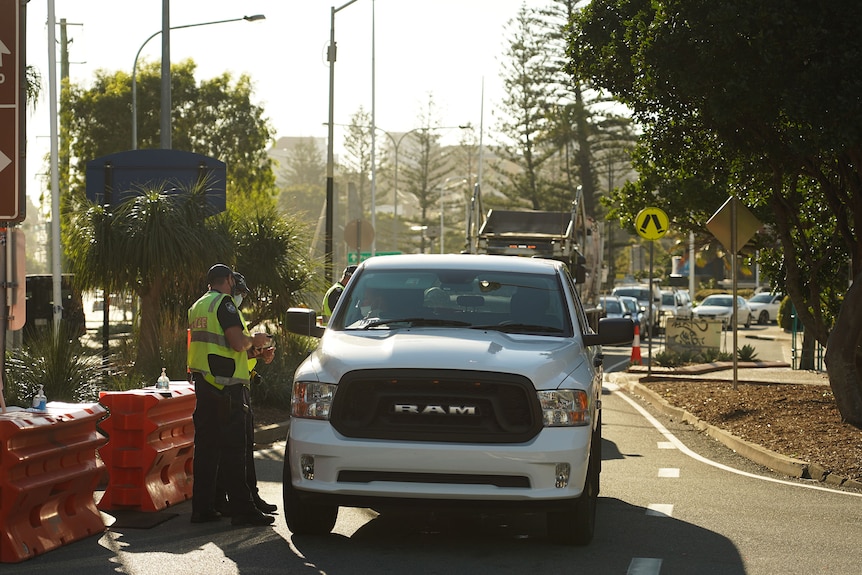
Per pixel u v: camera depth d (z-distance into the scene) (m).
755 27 13.62
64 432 8.47
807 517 9.78
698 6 13.95
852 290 15.18
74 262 17.67
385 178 107.44
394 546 8.45
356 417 8.07
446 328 9.10
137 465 9.74
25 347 14.08
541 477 7.94
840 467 12.06
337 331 9.19
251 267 19.19
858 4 13.45
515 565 7.86
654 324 49.97
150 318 17.47
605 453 14.06
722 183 18.80
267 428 14.82
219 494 9.76
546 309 9.47
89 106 52.50
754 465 13.20
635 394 22.67
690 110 16.19
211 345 9.21
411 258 10.07
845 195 17.00
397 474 7.95
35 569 7.60
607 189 79.06
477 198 26.39
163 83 22.27
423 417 8.00
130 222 17.28
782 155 16.16
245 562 7.87
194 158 19.23
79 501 8.80
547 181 71.62
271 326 20.41
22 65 9.08
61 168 52.88
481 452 7.89
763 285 79.31
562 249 25.47
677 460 13.51
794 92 13.62
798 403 17.34
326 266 20.69
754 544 8.64
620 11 16.61
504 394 8.02
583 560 8.05
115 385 14.31
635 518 9.70
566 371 8.34
